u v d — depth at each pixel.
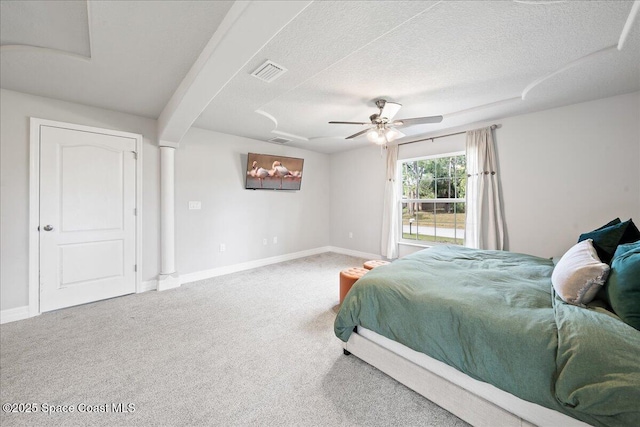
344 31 1.62
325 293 3.22
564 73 2.22
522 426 1.12
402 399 1.50
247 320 2.48
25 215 2.52
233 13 1.43
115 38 1.72
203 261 3.84
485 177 3.49
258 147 4.52
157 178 3.36
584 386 0.92
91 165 2.87
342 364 1.82
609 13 1.53
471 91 2.62
